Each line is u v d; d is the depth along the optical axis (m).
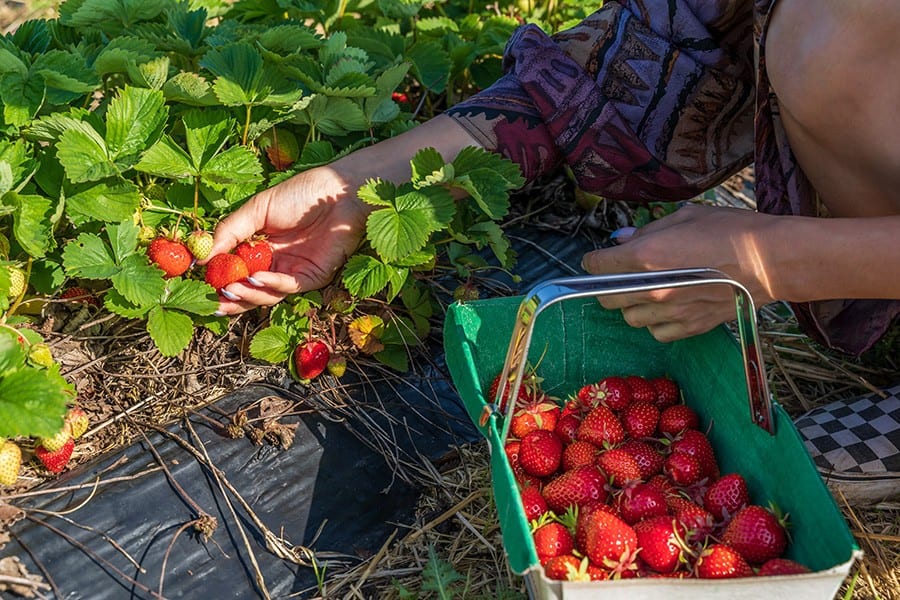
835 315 0.86
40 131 0.83
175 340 0.82
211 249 0.85
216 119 0.88
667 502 0.72
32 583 0.72
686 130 0.89
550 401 0.82
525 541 0.61
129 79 0.94
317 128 0.97
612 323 0.84
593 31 0.88
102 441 0.83
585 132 0.89
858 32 0.71
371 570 0.77
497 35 1.16
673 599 0.60
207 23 1.27
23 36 0.93
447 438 0.88
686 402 0.83
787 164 0.83
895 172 0.76
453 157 0.90
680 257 0.72
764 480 0.73
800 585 0.59
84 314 0.89
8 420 0.70
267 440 0.84
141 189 0.90
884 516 0.84
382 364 0.92
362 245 0.92
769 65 0.78
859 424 0.86
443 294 1.01
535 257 1.08
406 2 1.15
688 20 0.86
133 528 0.77
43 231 0.80
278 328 0.89
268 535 0.78
